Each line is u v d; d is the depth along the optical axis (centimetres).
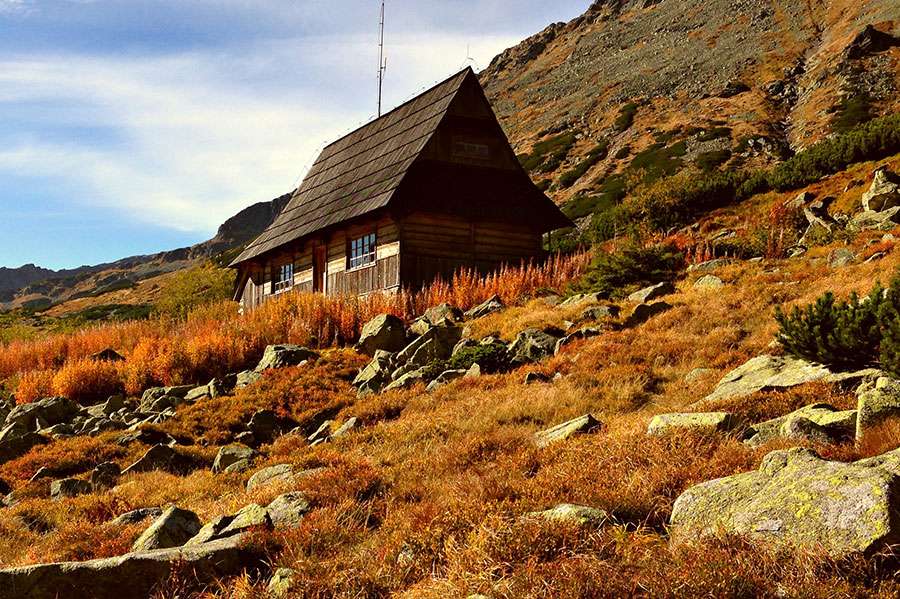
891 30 8512
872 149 3309
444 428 1198
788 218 2912
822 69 8025
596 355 1510
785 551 491
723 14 12544
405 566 657
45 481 1302
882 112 6166
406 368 1761
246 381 1881
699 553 498
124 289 12719
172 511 874
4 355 2747
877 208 2548
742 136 6600
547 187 7256
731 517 555
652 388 1318
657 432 881
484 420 1205
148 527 912
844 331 1047
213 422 1587
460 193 2761
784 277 1867
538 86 13600
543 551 582
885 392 745
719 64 9969
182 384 2062
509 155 2909
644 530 597
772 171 3688
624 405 1212
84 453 1416
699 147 6531
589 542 577
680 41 12181
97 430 1605
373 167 3094
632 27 14638
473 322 2033
